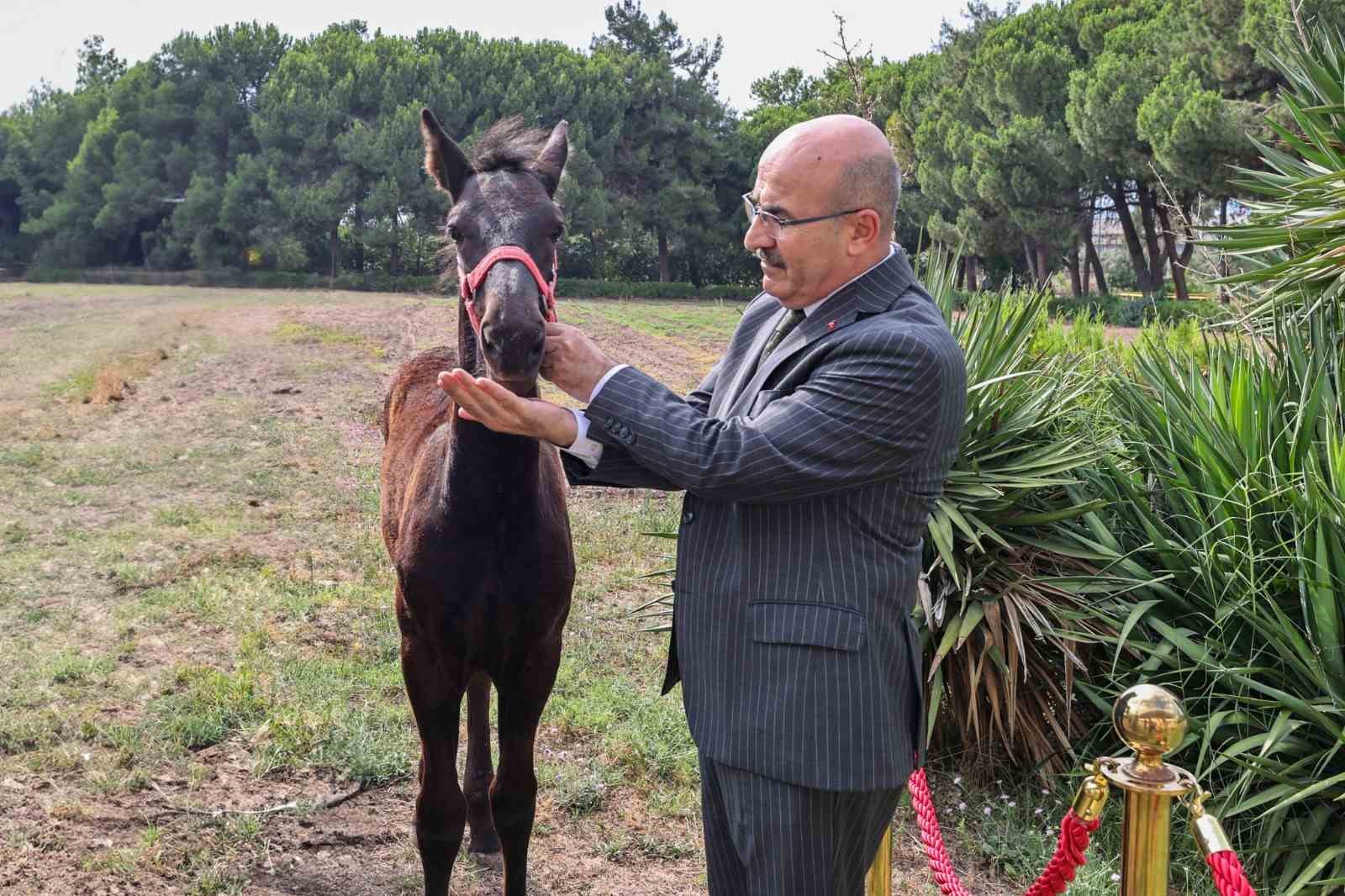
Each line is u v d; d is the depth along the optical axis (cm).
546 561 254
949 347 174
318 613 529
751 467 166
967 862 345
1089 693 366
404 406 381
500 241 214
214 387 1255
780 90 6394
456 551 246
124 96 4338
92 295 2997
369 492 785
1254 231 437
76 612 521
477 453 236
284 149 4288
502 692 269
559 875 323
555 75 4647
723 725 178
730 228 4925
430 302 3102
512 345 190
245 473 833
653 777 384
